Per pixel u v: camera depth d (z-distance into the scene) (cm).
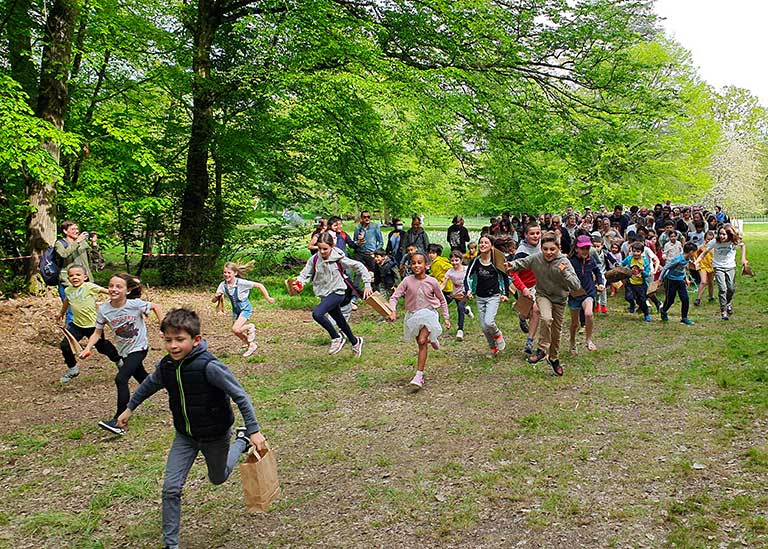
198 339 367
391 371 786
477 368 787
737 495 415
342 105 1423
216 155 1576
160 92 1534
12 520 423
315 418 614
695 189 2998
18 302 1118
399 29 1554
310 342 979
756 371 707
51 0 1285
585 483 448
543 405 629
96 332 572
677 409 600
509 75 1692
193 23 1570
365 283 801
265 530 400
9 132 1020
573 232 1475
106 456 530
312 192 1825
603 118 1839
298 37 1311
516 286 795
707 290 1440
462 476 470
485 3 1566
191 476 487
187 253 1620
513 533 385
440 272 1038
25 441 562
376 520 408
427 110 1352
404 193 1789
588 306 816
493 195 2256
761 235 3834
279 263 1877
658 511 402
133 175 1519
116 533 404
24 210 1283
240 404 360
